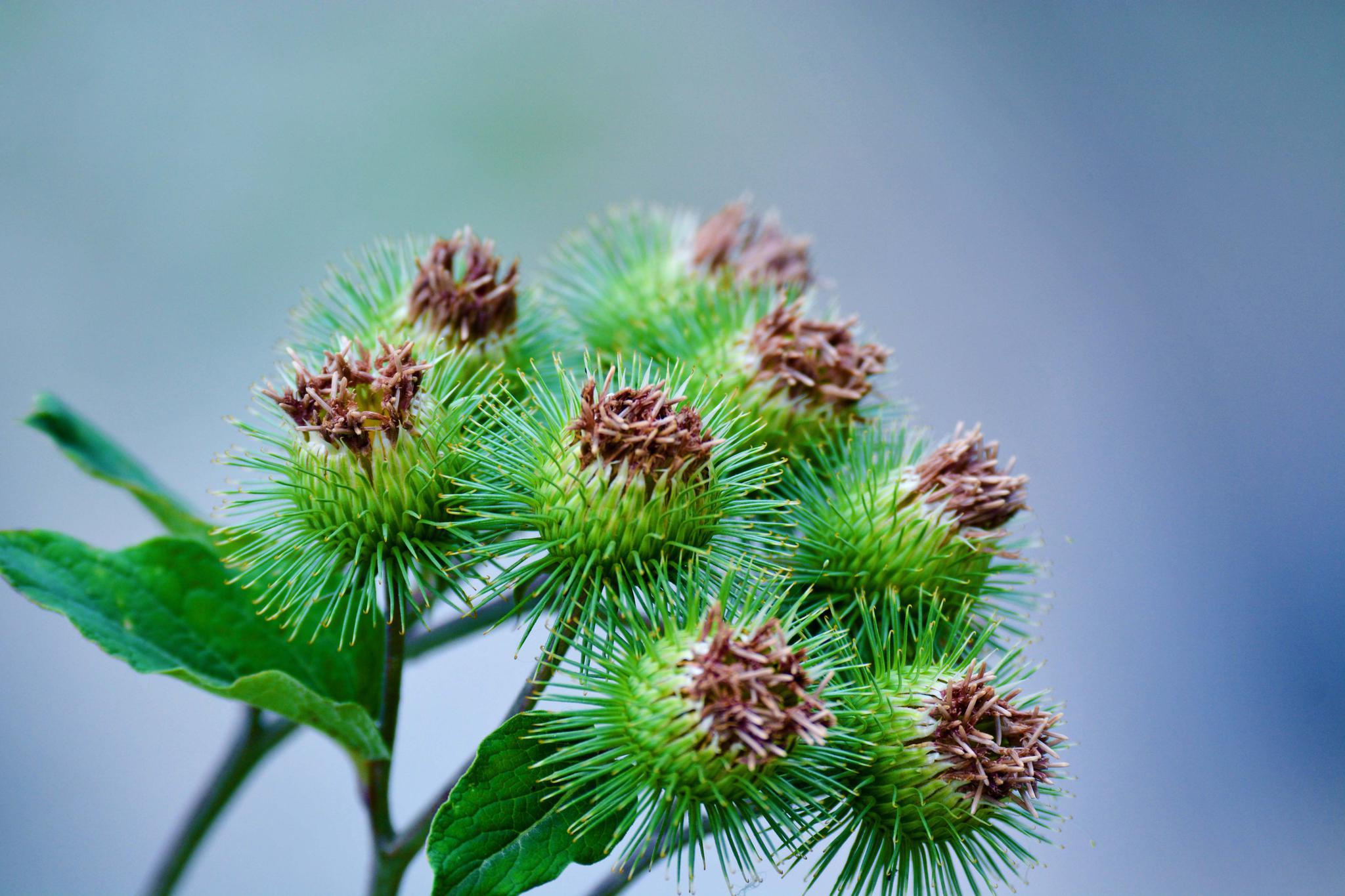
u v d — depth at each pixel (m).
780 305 0.42
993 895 0.40
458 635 0.42
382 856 0.40
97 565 0.41
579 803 0.39
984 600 0.42
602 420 0.39
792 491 0.42
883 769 0.39
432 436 0.40
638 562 0.39
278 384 0.41
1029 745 0.39
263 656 0.41
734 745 0.38
